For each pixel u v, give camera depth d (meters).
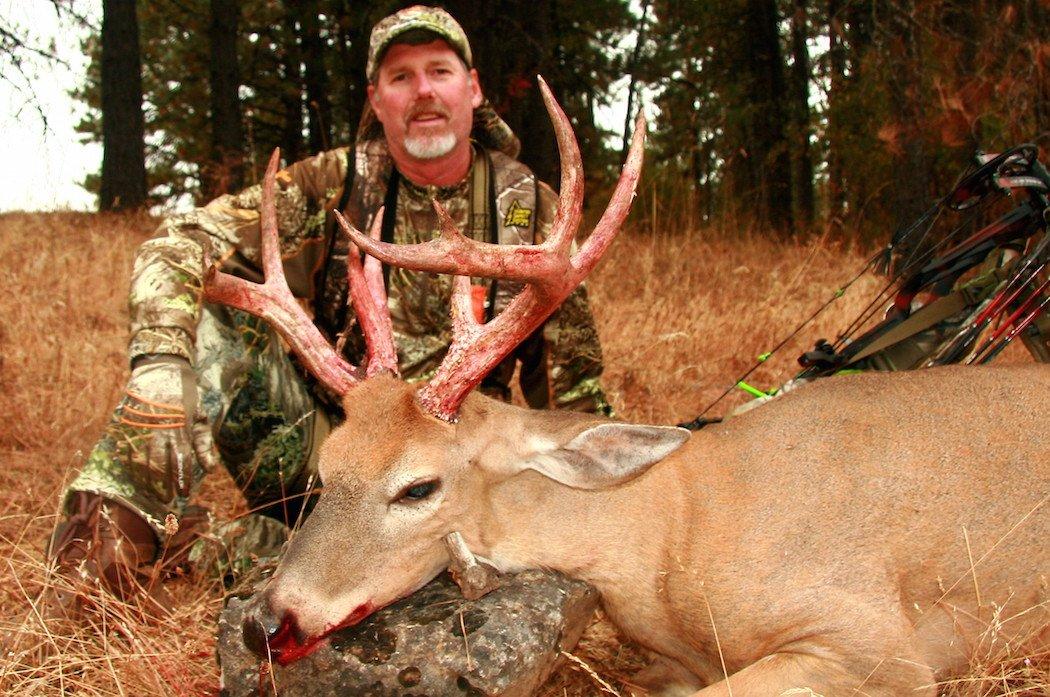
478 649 1.02
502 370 1.58
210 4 7.77
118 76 5.62
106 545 1.19
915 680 1.13
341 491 1.08
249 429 1.47
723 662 1.19
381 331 1.21
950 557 1.21
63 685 1.09
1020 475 1.24
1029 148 1.45
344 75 7.89
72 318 2.54
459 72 1.53
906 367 1.48
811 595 1.15
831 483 1.21
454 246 1.04
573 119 7.11
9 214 3.99
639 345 2.29
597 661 1.29
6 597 1.26
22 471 1.75
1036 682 1.15
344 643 1.04
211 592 1.34
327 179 1.56
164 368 1.26
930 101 2.78
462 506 1.12
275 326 1.19
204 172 6.06
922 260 1.53
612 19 6.75
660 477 1.21
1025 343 1.48
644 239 3.62
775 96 6.50
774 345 2.34
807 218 6.34
